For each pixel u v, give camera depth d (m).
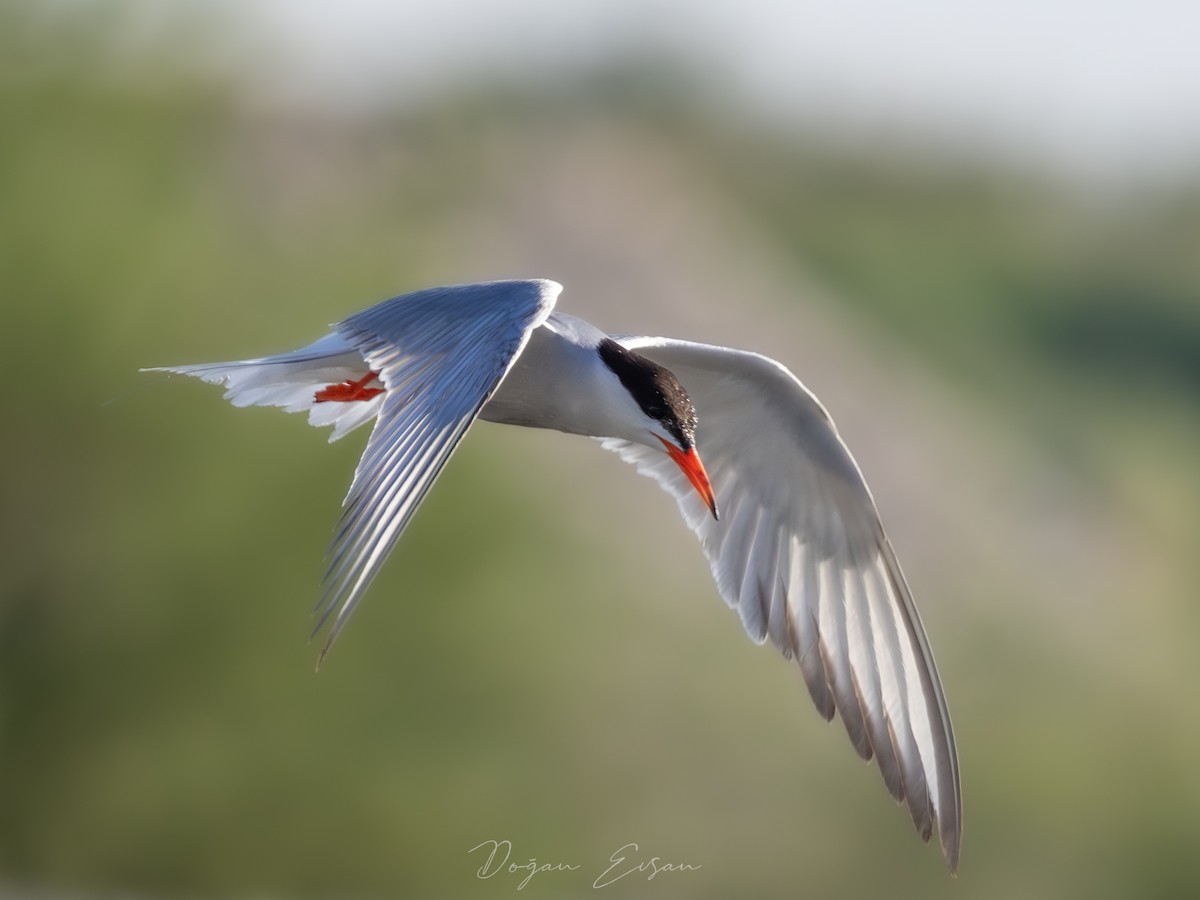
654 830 17.00
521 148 32.88
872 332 34.50
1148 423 35.41
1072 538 29.23
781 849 17.30
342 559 5.29
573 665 16.94
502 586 15.46
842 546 7.62
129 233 15.25
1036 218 40.44
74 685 14.57
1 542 14.59
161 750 14.59
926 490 28.53
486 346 5.99
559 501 21.27
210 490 14.56
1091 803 18.56
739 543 7.77
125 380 14.87
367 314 6.56
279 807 14.67
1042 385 35.69
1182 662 25.36
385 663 14.76
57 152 15.39
